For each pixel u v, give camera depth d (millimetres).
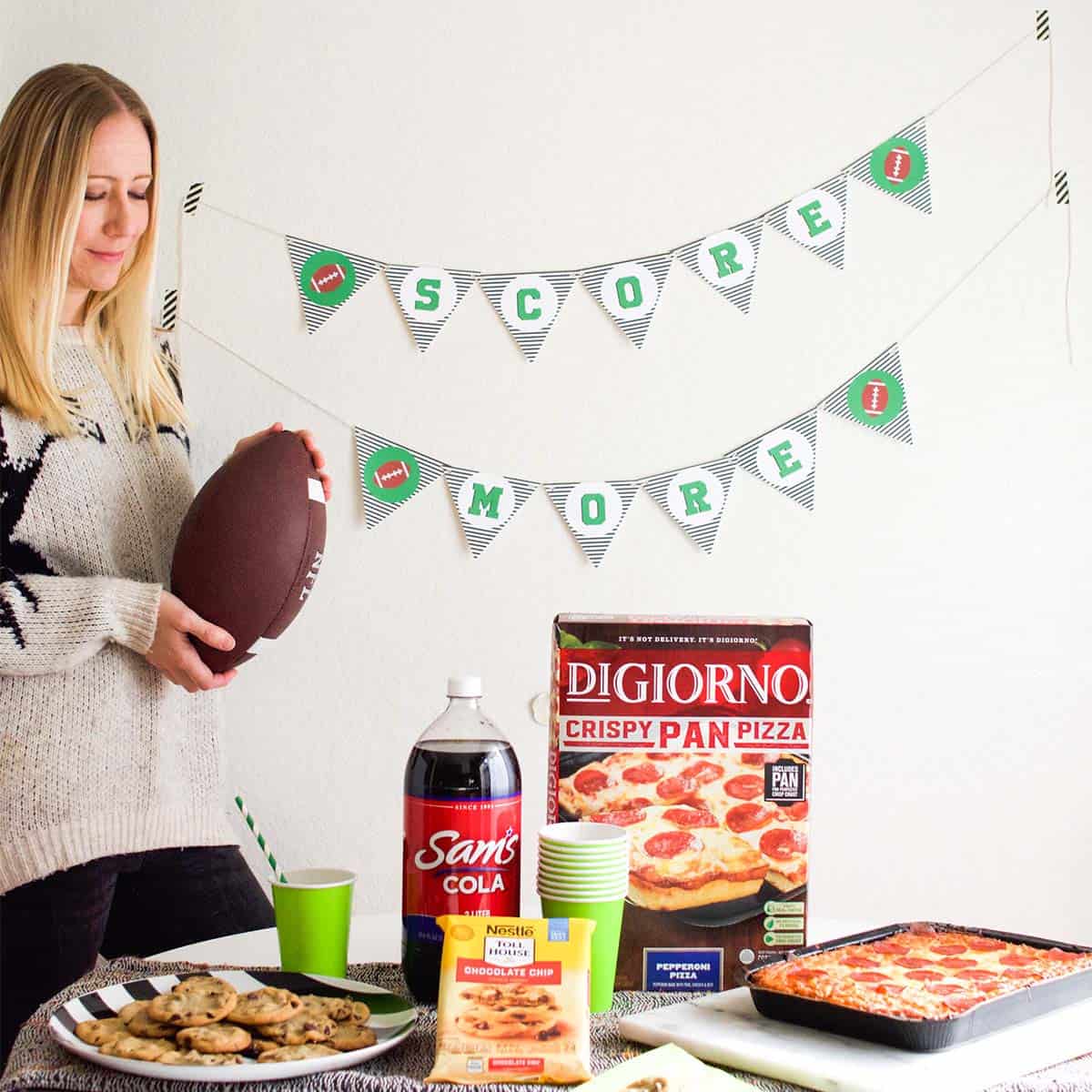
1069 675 2254
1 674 1554
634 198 2193
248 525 1557
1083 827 2252
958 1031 824
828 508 2211
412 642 2162
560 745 1023
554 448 2180
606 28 2191
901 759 2223
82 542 1617
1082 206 2270
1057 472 2258
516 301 2172
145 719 1644
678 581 2186
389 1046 835
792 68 2219
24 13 2066
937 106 2246
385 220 2162
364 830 2156
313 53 2148
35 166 1605
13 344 1579
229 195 2133
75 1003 897
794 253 2215
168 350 1932
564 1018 833
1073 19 2271
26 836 1552
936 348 2240
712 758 1026
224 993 885
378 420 2160
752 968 981
